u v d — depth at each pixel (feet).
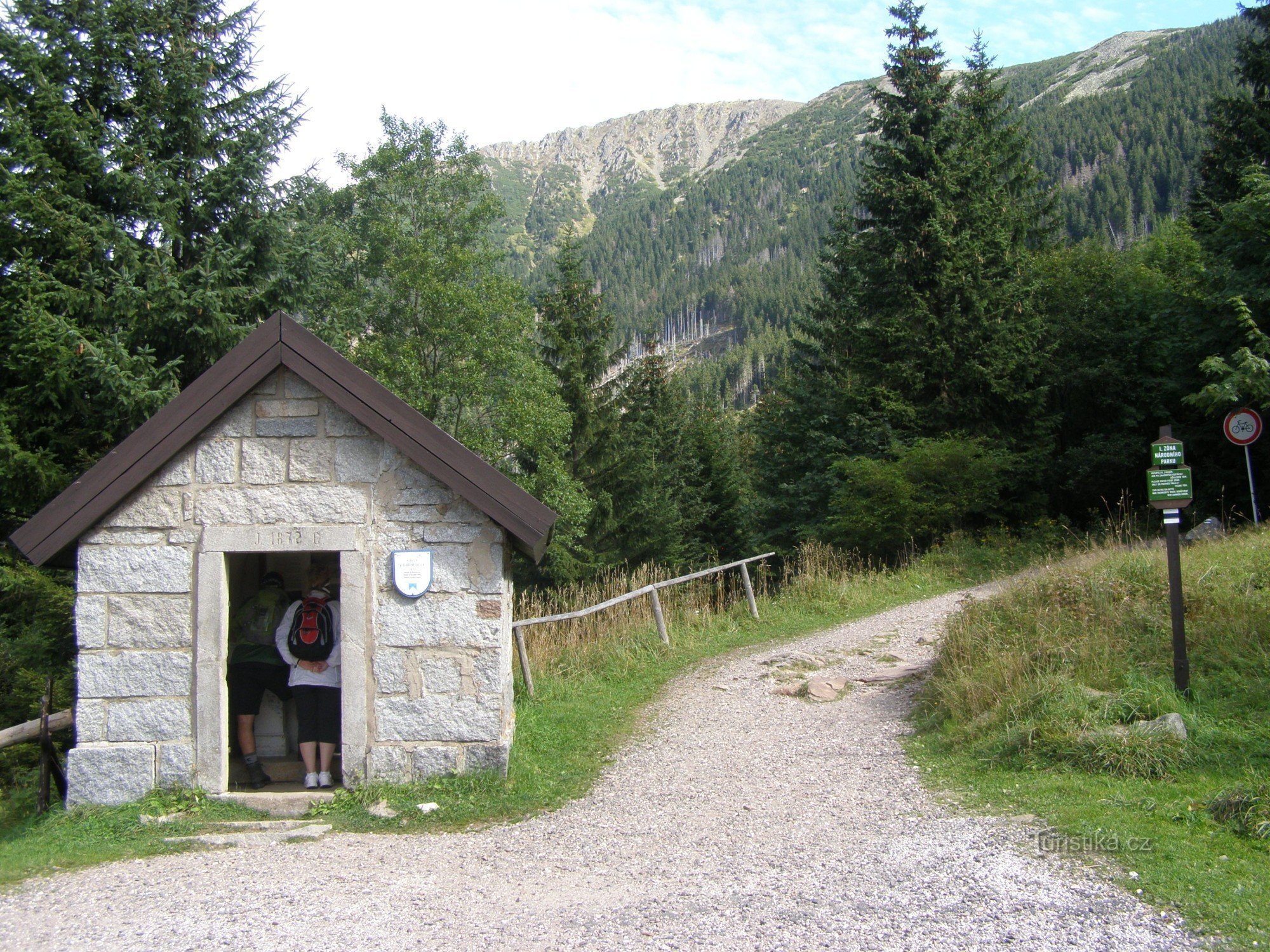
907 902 14.56
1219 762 19.61
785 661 35.32
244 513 22.43
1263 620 25.53
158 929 14.82
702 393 161.38
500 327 74.38
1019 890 14.73
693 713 29.76
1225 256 58.39
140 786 21.95
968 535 63.72
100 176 45.80
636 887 16.08
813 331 94.27
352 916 15.11
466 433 73.77
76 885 17.20
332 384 22.12
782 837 18.45
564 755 25.71
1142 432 73.26
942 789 20.66
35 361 40.34
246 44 53.36
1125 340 73.72
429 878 17.06
